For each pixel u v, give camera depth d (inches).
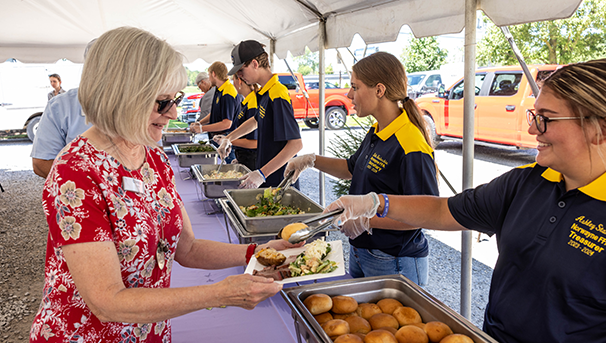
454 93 301.0
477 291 119.4
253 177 101.5
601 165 31.8
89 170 34.2
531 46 311.1
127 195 36.5
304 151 338.0
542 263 34.1
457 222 46.1
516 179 40.1
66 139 85.7
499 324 38.1
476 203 44.1
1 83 376.5
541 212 35.6
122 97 33.4
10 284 117.1
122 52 33.6
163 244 40.5
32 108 390.3
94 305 32.8
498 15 65.6
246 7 153.0
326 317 44.3
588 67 31.0
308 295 47.3
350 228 61.9
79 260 32.6
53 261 35.3
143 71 33.7
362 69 64.8
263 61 108.7
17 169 293.3
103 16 189.2
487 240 161.9
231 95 187.2
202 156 168.6
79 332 34.9
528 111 34.2
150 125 37.6
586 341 32.1
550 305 33.5
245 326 59.4
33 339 36.0
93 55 34.1
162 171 43.0
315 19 129.2
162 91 35.3
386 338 39.6
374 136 66.4
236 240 94.3
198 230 102.0
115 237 35.3
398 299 49.9
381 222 60.0
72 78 394.3
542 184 36.9
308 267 52.9
